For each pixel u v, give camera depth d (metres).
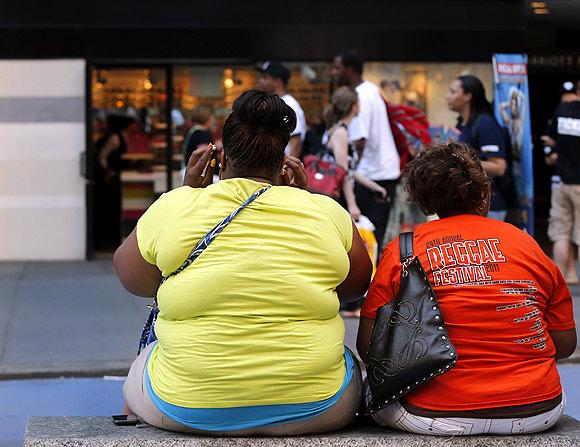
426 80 14.52
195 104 14.80
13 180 14.65
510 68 11.42
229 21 14.37
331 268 4.29
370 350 4.39
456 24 14.41
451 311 4.33
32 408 7.57
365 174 10.55
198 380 4.16
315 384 4.21
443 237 4.47
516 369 4.31
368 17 14.37
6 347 9.27
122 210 14.97
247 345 4.14
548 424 4.39
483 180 4.56
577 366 8.87
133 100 14.84
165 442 4.21
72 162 14.68
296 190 4.42
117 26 14.39
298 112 10.82
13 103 14.57
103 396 7.92
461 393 4.27
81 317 10.65
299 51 14.35
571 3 15.78
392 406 4.39
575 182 12.27
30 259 14.73
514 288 4.36
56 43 14.45
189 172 4.67
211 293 4.15
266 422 4.23
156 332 4.35
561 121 12.23
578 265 15.01
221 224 4.23
